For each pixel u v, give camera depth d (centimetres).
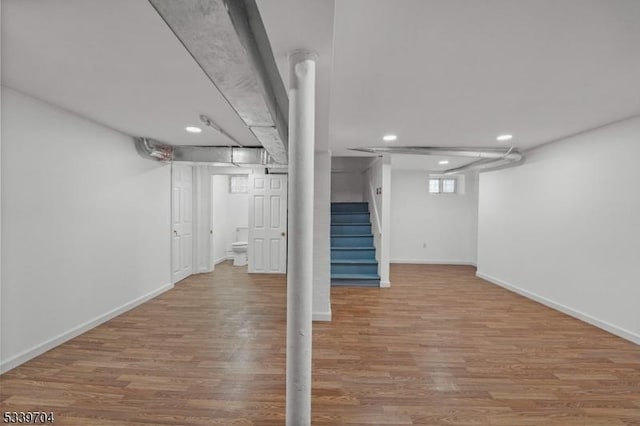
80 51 171
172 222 486
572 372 240
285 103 245
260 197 584
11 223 233
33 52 172
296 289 152
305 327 153
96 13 136
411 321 348
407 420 186
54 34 153
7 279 231
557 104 256
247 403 199
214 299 427
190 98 244
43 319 261
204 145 431
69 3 129
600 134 329
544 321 349
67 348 271
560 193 386
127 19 140
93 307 320
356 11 136
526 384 223
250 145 430
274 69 189
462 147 437
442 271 635
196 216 578
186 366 244
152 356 260
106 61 183
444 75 202
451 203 721
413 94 236
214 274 581
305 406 154
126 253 372
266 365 247
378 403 201
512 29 150
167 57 177
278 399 204
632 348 280
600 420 187
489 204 548
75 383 219
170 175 480
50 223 267
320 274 349
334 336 305
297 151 150
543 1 129
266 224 584
